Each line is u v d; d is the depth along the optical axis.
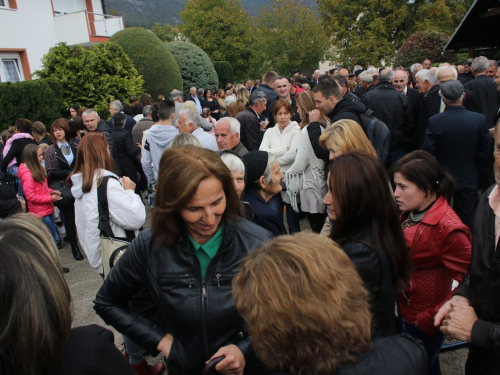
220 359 1.46
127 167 6.21
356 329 0.98
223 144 3.82
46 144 5.63
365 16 27.08
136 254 1.67
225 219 1.60
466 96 5.43
